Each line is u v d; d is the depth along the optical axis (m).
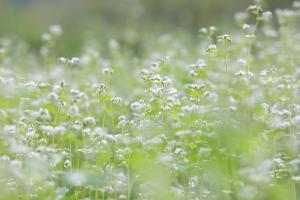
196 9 37.94
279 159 8.50
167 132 9.35
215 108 9.95
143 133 9.15
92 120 9.08
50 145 9.16
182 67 15.52
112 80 14.16
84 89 12.46
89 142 9.02
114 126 10.30
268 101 10.63
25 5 41.38
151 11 38.97
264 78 11.72
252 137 8.89
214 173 8.45
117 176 8.40
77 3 40.84
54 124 8.90
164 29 31.38
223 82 12.15
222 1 37.69
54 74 15.49
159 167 8.10
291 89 10.55
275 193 7.96
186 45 23.69
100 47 22.94
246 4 37.44
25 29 34.03
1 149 8.72
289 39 15.08
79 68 19.06
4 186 7.88
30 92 10.95
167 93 9.50
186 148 9.34
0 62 17.64
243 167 8.77
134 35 28.16
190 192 8.39
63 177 7.71
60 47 24.42
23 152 8.27
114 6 39.06
